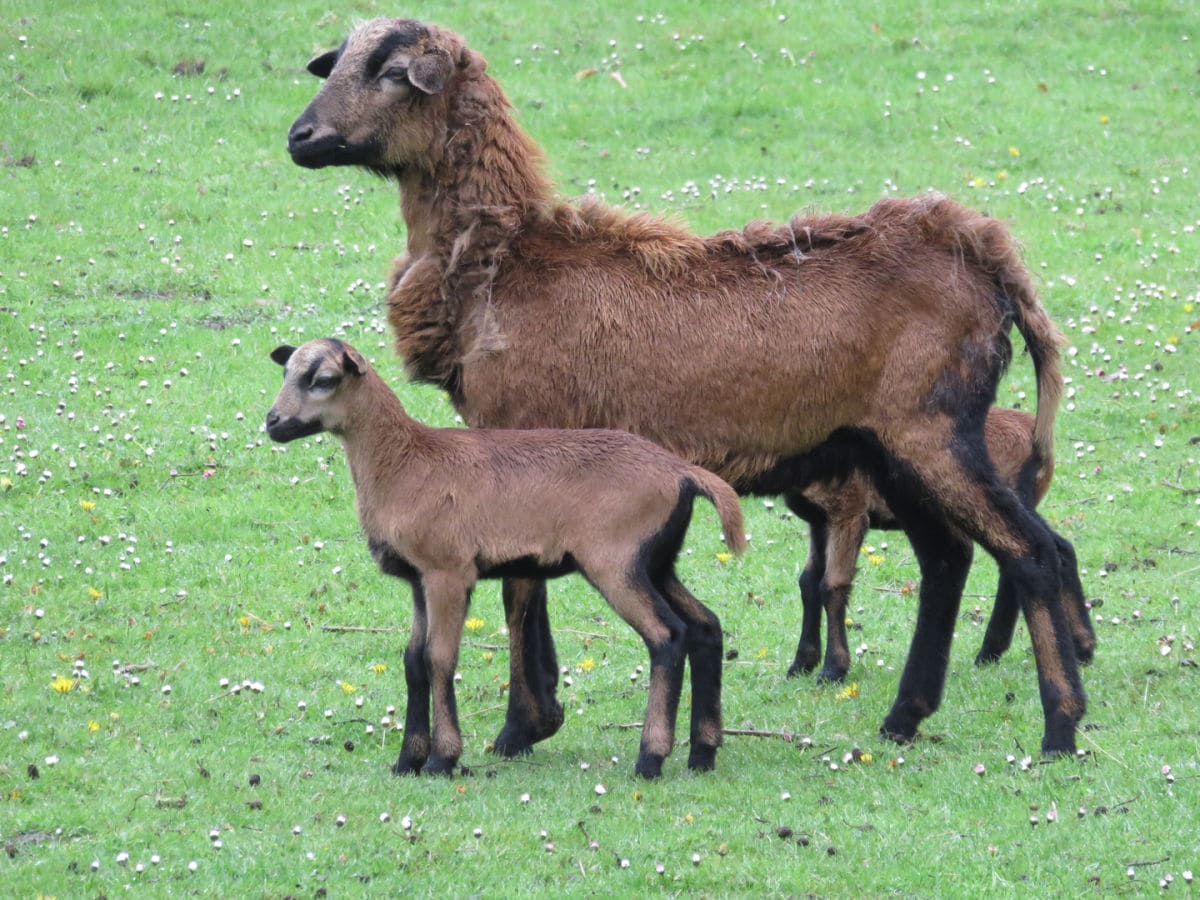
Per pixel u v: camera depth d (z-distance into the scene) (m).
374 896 21.97
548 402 27.48
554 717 28.09
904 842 23.86
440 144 28.23
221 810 24.66
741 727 29.55
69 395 44.59
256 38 71.06
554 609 35.88
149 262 53.78
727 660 33.56
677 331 27.11
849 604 36.69
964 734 28.88
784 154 64.06
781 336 26.95
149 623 33.62
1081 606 31.78
